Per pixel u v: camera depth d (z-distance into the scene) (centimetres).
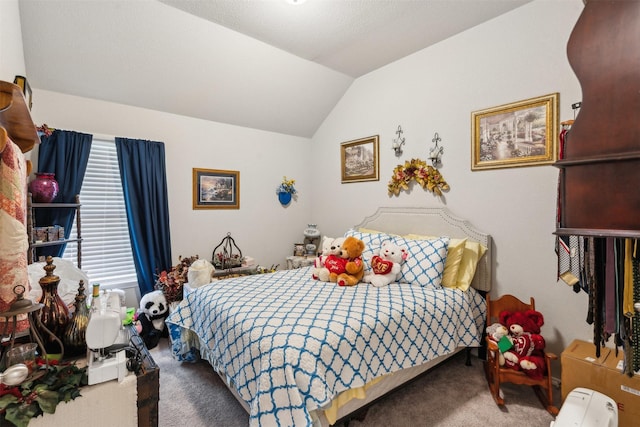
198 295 233
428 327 202
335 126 405
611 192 84
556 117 226
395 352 181
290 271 301
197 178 350
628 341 122
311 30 269
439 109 296
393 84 334
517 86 246
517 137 246
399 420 184
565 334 226
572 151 90
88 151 279
